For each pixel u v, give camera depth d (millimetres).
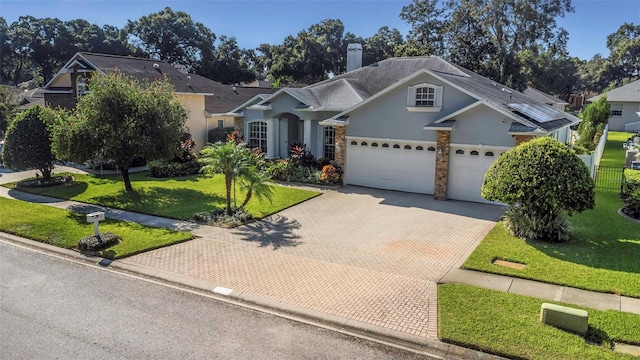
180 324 7688
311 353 6816
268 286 9180
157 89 18031
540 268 9883
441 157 16922
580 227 13031
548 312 7270
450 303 8164
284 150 23562
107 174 22562
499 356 6578
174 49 64562
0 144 25828
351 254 11125
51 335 7305
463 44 46938
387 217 14664
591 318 7539
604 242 11664
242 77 66750
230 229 13297
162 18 63250
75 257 11078
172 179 21406
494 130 15914
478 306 8023
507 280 9359
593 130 29453
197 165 23172
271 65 66500
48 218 14281
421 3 52438
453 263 10453
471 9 49344
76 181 20672
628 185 15875
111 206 16000
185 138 25328
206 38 66188
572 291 8750
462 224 13781
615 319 7488
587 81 81250
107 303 8500
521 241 11836
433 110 17219
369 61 64062
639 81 43281
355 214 15078
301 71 63125
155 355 6723
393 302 8391
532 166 11648
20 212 15039
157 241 11977
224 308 8312
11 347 6938
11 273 10039
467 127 16422
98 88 16625
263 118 23219
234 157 14133
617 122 42719
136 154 17062
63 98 29484
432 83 17156
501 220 14133
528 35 51250
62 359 6613
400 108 18125
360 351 6883
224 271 9992
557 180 11352
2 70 77750
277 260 10695
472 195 16859
